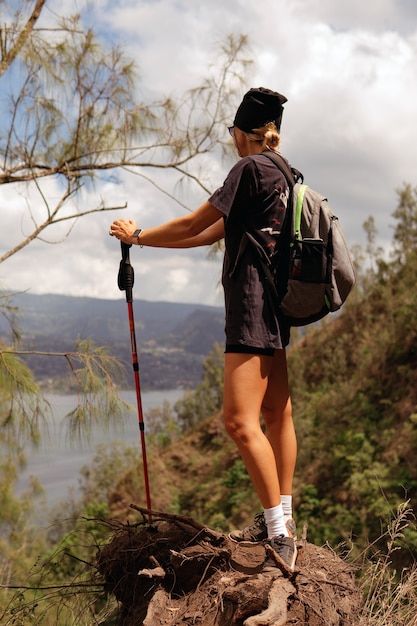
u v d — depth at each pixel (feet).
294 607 8.80
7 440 16.38
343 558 11.12
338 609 9.21
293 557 9.30
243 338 9.34
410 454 51.42
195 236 10.85
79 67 20.08
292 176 9.85
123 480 74.54
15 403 16.16
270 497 9.47
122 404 16.03
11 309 17.13
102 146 20.58
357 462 54.85
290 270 9.32
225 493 70.79
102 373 16.15
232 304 9.52
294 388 75.36
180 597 9.86
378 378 66.64
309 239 9.25
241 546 10.41
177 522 10.85
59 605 11.91
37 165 20.26
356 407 64.49
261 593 8.71
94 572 11.70
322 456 59.93
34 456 16.74
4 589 13.09
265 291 9.43
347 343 77.56
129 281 11.47
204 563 10.01
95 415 15.81
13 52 19.08
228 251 9.72
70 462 143.64
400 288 77.56
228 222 9.68
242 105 10.07
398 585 11.79
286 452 10.40
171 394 111.86
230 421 9.53
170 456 82.84
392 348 68.18
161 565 10.46
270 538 9.46
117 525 11.50
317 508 54.19
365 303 81.35
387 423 60.75
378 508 46.03
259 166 9.49
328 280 9.26
